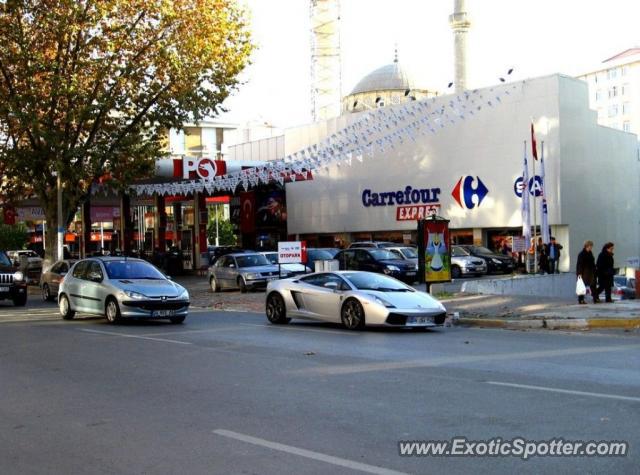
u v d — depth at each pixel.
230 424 7.05
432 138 42.84
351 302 15.59
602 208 41.06
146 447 6.35
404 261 30.08
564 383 8.76
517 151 39.09
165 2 28.92
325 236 50.62
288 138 51.84
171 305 17.11
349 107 58.88
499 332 15.26
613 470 5.33
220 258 30.67
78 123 30.88
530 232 35.34
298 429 6.77
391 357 11.28
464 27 54.53
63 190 33.56
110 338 14.48
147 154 32.06
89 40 29.27
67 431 7.02
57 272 25.94
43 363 11.33
